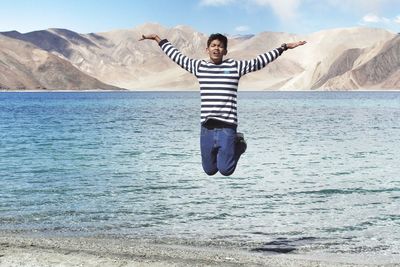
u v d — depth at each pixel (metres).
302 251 10.66
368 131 46.94
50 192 17.62
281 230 12.52
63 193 17.45
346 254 10.44
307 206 15.33
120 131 47.75
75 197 16.72
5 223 13.12
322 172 22.50
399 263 9.76
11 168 23.70
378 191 17.91
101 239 11.54
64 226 12.88
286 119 66.81
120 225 13.00
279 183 19.53
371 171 22.91
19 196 16.86
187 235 12.03
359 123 58.06
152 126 55.00
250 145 34.53
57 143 36.34
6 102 153.12
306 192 17.67
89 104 137.38
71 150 31.84
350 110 93.19
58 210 14.71
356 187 18.69
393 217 13.85
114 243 11.14
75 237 11.71
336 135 42.81
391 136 41.88
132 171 22.78
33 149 32.28
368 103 129.12
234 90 8.04
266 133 44.78
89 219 13.65
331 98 183.12
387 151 31.20
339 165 24.84
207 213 14.38
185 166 24.47
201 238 11.73
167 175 21.58
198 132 46.88
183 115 80.75
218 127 8.10
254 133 44.78
